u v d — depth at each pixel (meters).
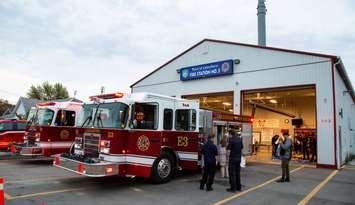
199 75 22.11
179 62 23.75
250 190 9.72
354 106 27.72
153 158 9.97
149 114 9.99
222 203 7.97
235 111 20.09
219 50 21.41
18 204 7.34
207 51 22.06
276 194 9.23
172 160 10.74
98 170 8.57
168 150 10.66
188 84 22.97
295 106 30.72
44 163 14.73
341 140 17.81
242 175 12.76
